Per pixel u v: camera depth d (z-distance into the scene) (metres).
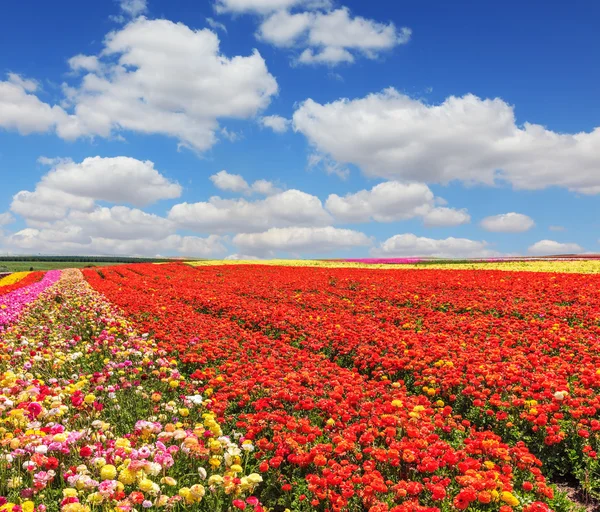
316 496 6.11
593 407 8.08
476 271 33.56
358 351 12.14
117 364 10.71
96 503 5.17
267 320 16.98
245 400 8.89
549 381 8.87
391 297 22.25
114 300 22.58
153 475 5.86
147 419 8.05
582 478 7.14
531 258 57.72
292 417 7.76
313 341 13.64
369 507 5.71
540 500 6.20
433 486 5.74
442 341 12.87
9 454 5.96
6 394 8.20
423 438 6.99
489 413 8.74
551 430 7.54
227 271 42.25
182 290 26.66
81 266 81.44
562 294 21.41
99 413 7.95
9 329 15.39
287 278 32.97
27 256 102.12
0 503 4.82
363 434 7.06
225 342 13.41
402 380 10.62
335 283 29.92
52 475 5.60
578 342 12.53
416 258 64.31
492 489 5.61
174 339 13.61
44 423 7.43
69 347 13.41
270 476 6.75
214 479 5.71
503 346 12.49
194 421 8.21
